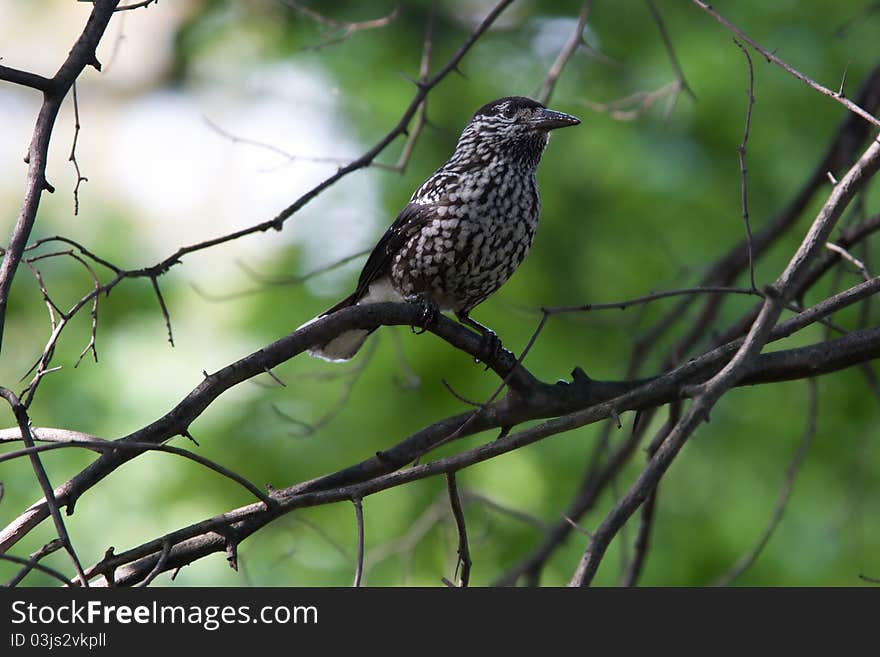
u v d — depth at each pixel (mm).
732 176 13227
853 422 12664
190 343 12609
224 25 15250
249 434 12180
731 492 12625
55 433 5996
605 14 13828
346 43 14078
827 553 12117
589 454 12641
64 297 12969
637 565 9164
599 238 13445
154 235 13969
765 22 13086
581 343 13070
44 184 5805
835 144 9562
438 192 8852
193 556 6535
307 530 12047
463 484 12406
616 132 13297
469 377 12469
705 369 6324
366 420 12297
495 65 14180
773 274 12688
